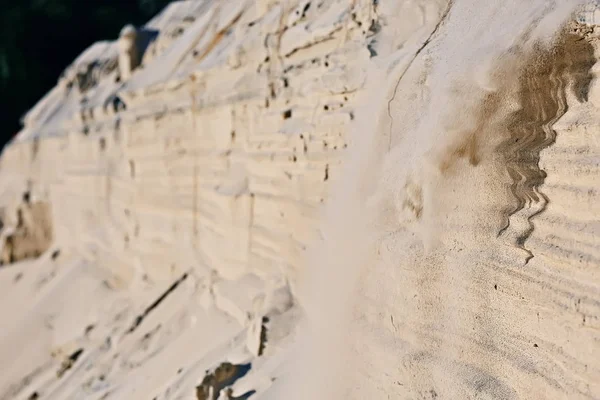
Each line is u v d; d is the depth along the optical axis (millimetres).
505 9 6340
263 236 10711
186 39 16844
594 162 4820
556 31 5422
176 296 13102
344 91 9242
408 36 8656
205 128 13484
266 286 10141
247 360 8797
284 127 10398
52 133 23594
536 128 5500
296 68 10547
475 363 5438
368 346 6586
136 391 10430
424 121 6898
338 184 8711
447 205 6074
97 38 46062
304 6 10805
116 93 19219
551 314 4832
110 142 18938
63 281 18750
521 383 4980
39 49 44438
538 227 5164
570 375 4609
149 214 15719
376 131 7883
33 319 17562
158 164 15320
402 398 5984
